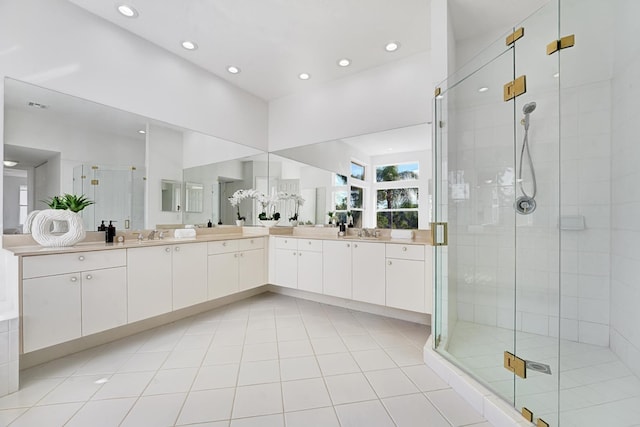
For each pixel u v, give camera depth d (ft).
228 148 12.22
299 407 5.15
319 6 7.66
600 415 4.59
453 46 8.35
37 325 5.95
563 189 7.41
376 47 9.48
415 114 9.87
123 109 8.73
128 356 7.03
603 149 6.99
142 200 9.45
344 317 9.98
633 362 5.93
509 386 5.29
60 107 7.53
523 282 7.82
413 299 8.55
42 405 5.12
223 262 10.35
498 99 7.87
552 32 7.36
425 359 6.84
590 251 7.17
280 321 9.55
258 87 12.50
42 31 7.16
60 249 6.53
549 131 7.51
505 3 7.36
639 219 5.93
